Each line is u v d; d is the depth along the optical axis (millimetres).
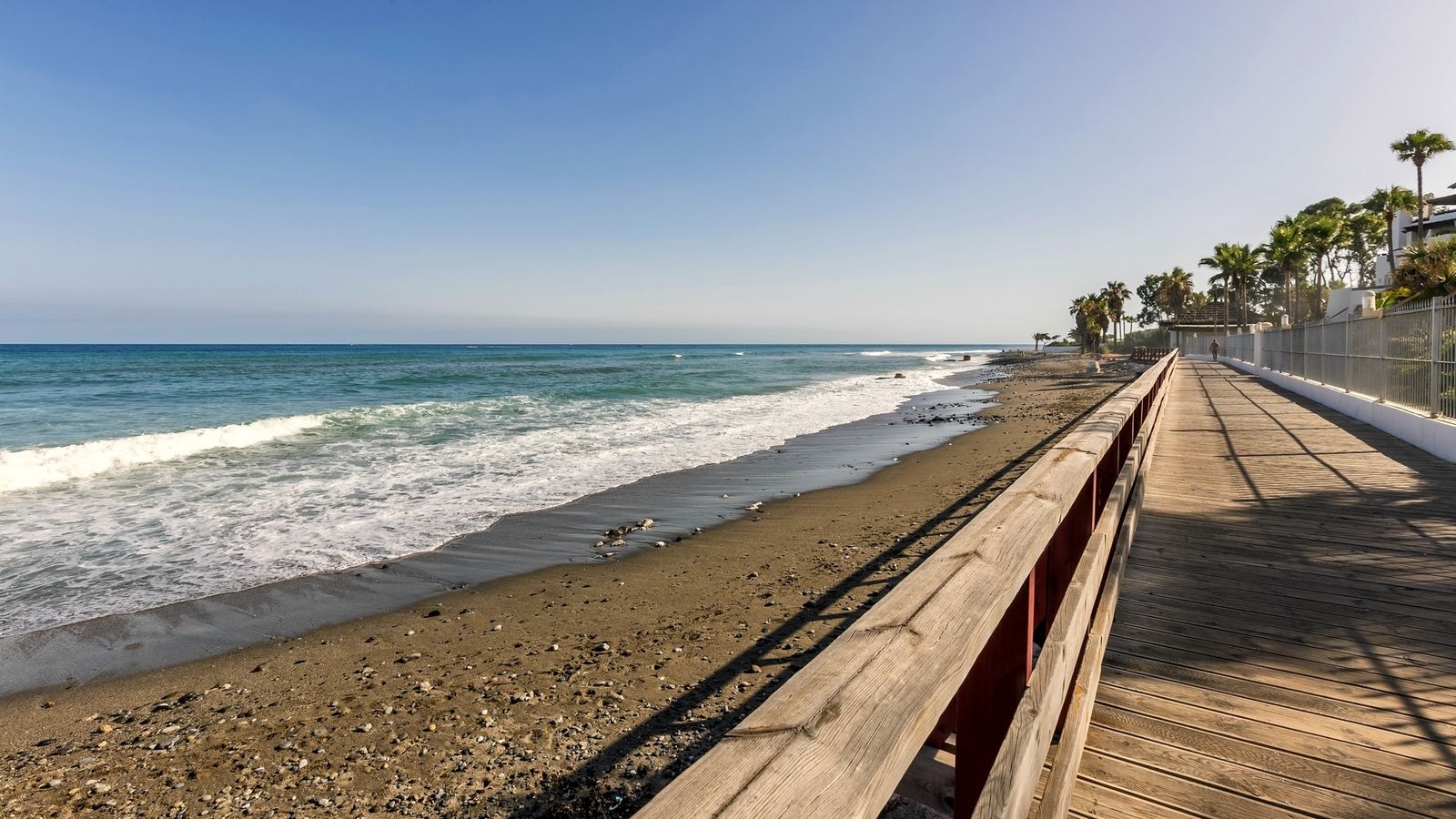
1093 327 87188
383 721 3971
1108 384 34156
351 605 5793
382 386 30516
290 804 3270
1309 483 6223
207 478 10836
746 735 699
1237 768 2113
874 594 5582
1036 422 18109
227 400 23750
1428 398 8062
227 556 7062
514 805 3188
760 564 6516
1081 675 2031
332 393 26938
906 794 2232
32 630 5359
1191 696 2547
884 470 11398
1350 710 2426
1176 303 84375
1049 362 73938
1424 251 19141
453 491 9891
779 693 790
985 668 1443
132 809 3279
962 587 1122
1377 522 4883
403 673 4574
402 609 5703
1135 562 4125
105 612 5676
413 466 11812
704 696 4078
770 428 17172
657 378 38312
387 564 6785
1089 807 1956
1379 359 9961
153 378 34312
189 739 3863
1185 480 6535
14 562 6883
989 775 1094
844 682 811
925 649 918
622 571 6465
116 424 17234
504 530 7949
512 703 4109
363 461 12242
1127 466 3869
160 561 6895
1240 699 2520
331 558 6984
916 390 32062
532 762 3508
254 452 13141
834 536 7387
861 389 32156
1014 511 1558
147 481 10555
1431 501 5426
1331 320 13344
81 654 4965
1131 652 2918
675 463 12102
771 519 8273
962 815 1462
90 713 4195
